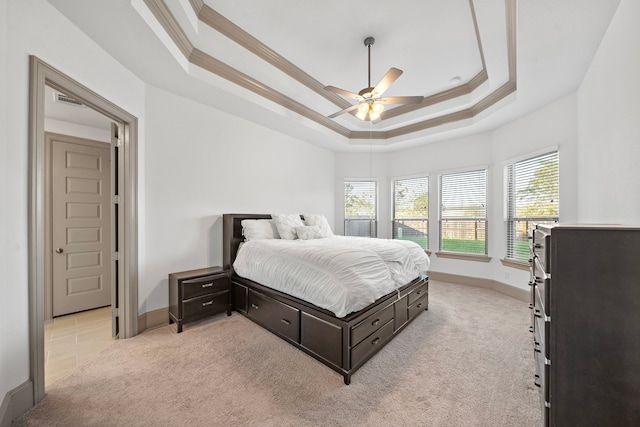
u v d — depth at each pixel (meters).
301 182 4.65
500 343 2.38
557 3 1.74
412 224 5.14
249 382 1.81
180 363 2.04
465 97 3.67
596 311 1.07
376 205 5.45
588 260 1.08
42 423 1.42
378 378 1.87
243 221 3.40
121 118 2.33
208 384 1.78
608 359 1.05
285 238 3.49
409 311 2.74
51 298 3.00
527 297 3.47
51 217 3.03
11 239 1.43
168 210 2.86
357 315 1.94
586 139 2.50
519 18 1.89
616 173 1.86
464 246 4.46
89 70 1.96
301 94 3.49
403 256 2.77
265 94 3.30
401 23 2.39
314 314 2.08
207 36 2.42
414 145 4.93
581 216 2.66
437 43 2.67
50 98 2.59
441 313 3.11
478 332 2.60
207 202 3.24
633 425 1.02
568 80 2.63
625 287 1.04
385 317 2.29
